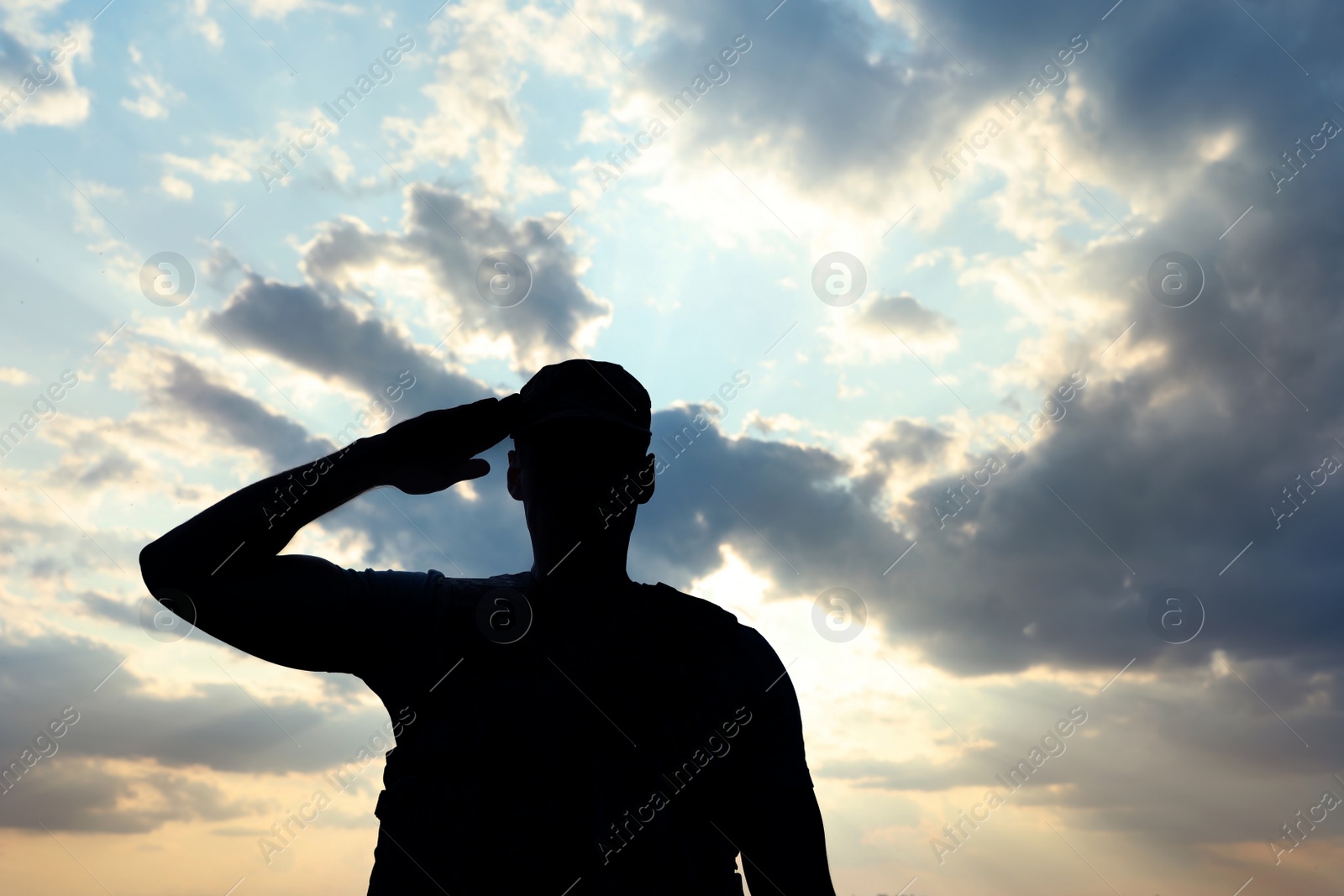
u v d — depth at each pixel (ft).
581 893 4.36
